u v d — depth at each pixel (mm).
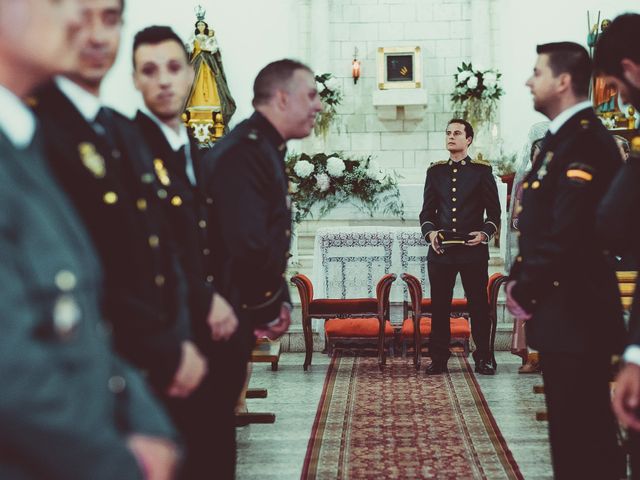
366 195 10125
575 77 3258
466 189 7328
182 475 2803
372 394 6562
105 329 1528
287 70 3465
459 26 12570
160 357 2100
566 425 3184
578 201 3082
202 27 11867
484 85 11781
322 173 10078
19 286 1213
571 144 3174
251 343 3342
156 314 2150
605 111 9031
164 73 3025
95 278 1420
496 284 7508
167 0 12438
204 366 2277
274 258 3287
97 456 1207
